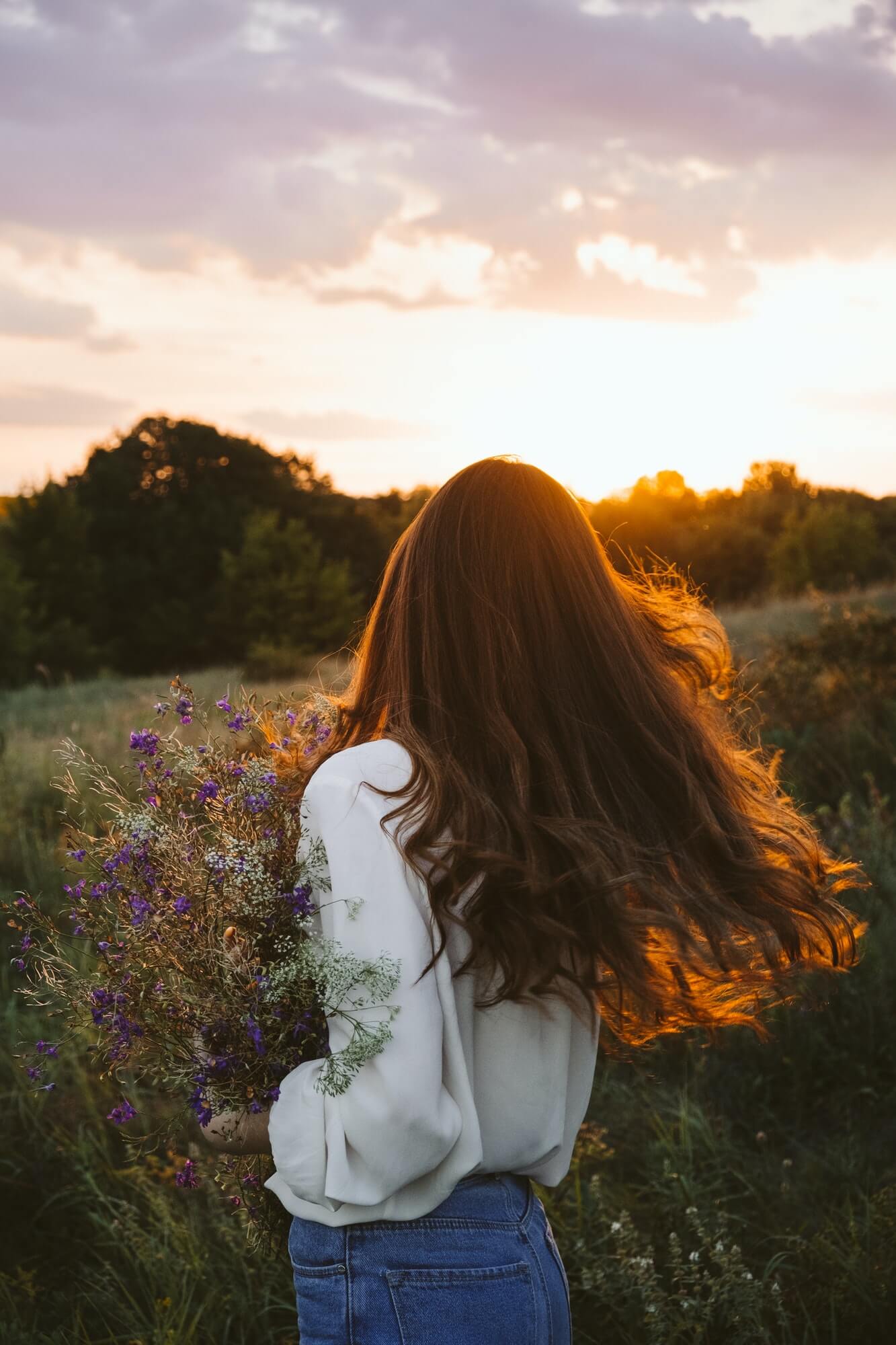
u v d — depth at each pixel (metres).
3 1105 3.04
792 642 7.48
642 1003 1.21
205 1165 2.59
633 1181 2.80
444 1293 1.11
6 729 10.04
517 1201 1.21
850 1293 2.23
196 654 41.22
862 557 29.66
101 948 1.26
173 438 47.31
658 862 1.23
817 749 5.76
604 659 1.28
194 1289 2.28
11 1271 2.54
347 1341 1.11
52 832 5.56
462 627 1.25
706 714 1.58
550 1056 1.22
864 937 3.50
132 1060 1.29
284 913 1.19
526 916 1.11
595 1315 2.29
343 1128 1.04
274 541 40.81
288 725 1.45
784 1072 3.25
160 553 43.44
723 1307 2.17
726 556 32.06
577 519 1.33
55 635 36.38
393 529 50.78
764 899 1.31
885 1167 2.80
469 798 1.14
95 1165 2.76
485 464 1.34
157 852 1.28
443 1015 1.09
